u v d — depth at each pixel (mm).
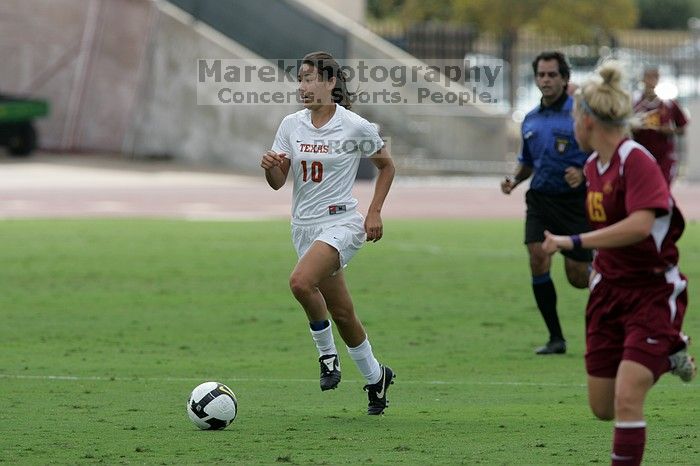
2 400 33188
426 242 79875
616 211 22266
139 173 143875
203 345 43375
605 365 22641
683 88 159625
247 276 62781
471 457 25875
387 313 51031
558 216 42219
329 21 152875
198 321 48844
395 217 99062
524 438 28109
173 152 153250
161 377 37156
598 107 22031
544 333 46438
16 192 120875
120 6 153750
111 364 39406
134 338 44688
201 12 155625
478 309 52219
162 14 152500
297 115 31328
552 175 42000
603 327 22656
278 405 32812
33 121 152375
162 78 152875
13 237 80875
